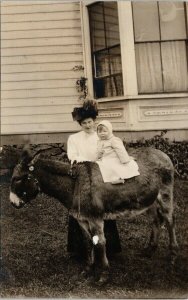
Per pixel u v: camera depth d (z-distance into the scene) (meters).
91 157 3.60
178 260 3.78
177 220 4.62
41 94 5.96
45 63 5.95
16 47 5.93
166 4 5.56
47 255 4.23
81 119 3.59
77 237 3.86
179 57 5.61
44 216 5.03
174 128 5.47
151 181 3.54
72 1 5.89
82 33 5.91
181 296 3.67
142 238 4.31
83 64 5.93
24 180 3.61
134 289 3.68
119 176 3.41
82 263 3.97
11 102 5.96
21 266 4.10
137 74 5.62
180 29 5.59
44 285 3.86
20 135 5.92
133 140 5.53
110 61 5.84
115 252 3.92
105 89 5.93
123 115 5.59
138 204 3.51
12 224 4.80
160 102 5.49
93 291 3.69
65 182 3.57
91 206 3.40
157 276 3.76
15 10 5.89
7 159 5.61
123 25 5.50
